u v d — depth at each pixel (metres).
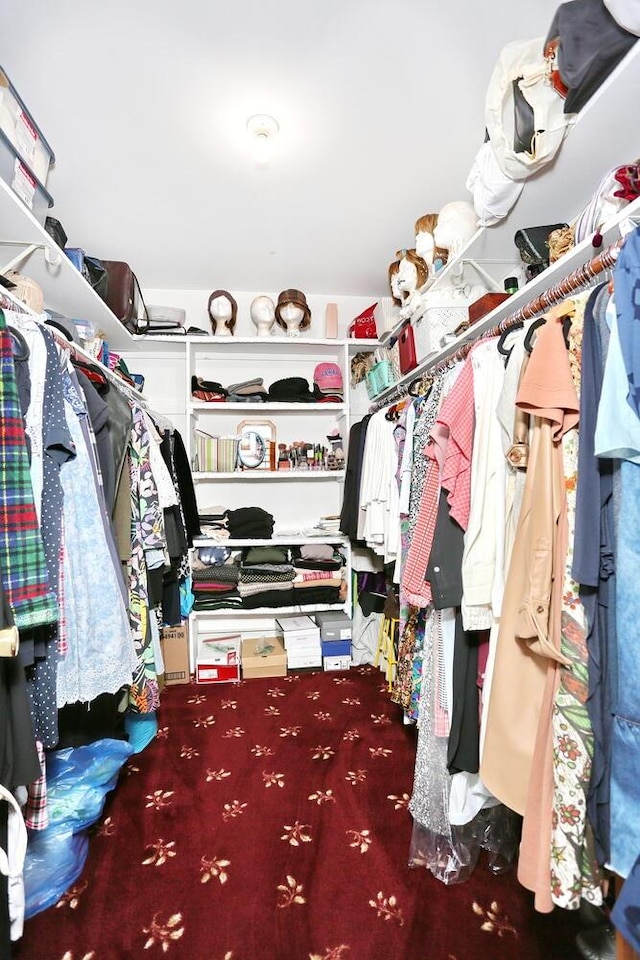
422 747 1.35
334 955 1.01
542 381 0.86
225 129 1.61
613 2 0.81
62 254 1.56
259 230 2.27
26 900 1.10
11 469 0.91
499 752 0.92
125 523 1.52
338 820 1.44
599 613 0.76
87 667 1.12
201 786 1.62
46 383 1.08
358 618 2.84
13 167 1.26
